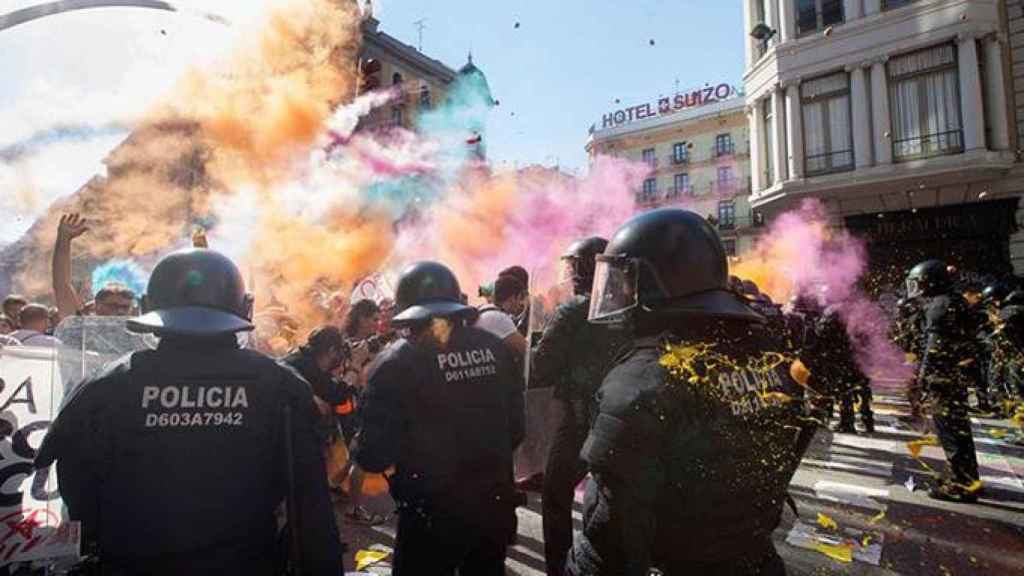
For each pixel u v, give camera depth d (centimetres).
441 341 231
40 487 216
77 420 148
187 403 150
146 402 148
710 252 149
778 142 1664
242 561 148
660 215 155
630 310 150
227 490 147
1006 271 1362
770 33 1673
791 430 150
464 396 227
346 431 458
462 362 231
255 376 159
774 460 142
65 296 354
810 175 1591
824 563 321
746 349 152
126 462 145
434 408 221
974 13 1368
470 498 222
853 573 309
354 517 408
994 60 1377
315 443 162
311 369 392
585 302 284
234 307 170
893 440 621
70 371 230
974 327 464
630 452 126
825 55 1557
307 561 153
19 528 211
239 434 151
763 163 1755
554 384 292
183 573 142
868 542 350
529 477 409
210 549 144
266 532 155
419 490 219
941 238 1445
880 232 1522
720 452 131
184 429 147
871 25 1488
